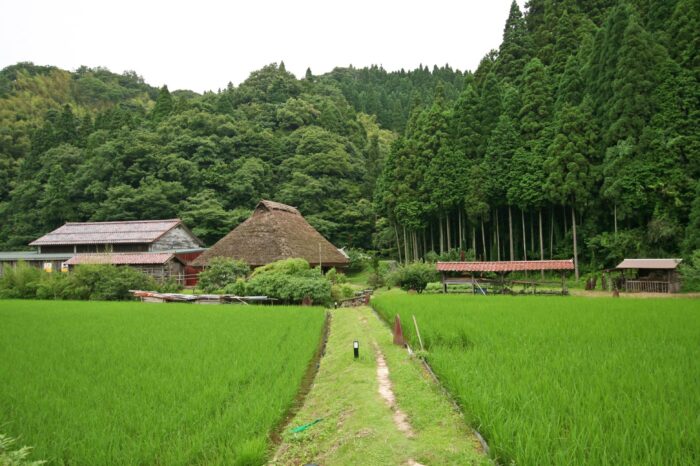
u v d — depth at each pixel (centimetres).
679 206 2748
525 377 679
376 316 1833
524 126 3600
